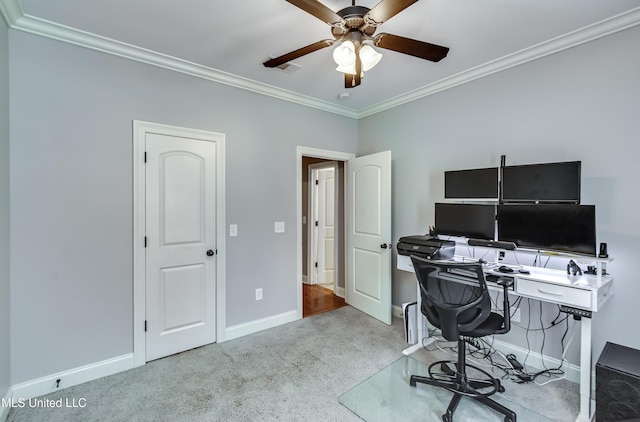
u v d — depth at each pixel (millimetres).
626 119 1980
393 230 3508
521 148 2461
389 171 3291
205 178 2750
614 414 1647
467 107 2816
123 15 1932
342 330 3123
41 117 2037
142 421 1817
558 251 2121
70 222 2143
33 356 2023
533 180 2240
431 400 2031
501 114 2580
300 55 1856
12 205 1943
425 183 3172
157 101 2494
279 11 1893
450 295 1910
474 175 2609
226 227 2877
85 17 1951
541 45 2270
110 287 2301
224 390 2117
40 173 2037
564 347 2277
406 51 1812
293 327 3197
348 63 1682
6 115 1884
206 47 2330
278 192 3238
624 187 1993
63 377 2119
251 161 3037
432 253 2604
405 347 2762
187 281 2664
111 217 2299
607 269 2068
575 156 2189
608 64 2039
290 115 3320
